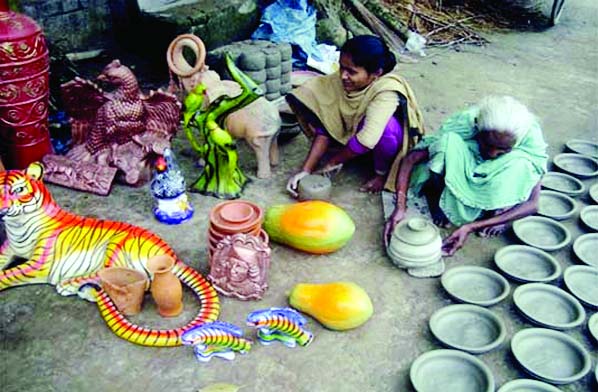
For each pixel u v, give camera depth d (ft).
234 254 7.14
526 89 13.53
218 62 11.86
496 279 7.79
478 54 15.37
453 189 8.31
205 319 6.95
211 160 9.00
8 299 7.29
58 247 7.39
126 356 6.65
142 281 7.00
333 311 6.92
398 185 8.79
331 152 10.19
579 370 6.66
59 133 10.38
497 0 18.49
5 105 8.84
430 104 12.51
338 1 14.76
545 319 7.25
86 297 7.30
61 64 11.30
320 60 13.46
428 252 7.78
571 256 8.38
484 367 6.54
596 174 10.02
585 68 14.88
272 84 11.85
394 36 15.40
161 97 9.14
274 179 9.71
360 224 8.84
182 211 8.63
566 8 19.01
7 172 7.29
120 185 9.40
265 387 6.38
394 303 7.50
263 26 13.41
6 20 8.51
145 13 13.09
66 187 9.25
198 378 6.44
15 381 6.33
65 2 13.12
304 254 8.18
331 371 6.59
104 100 9.11
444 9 17.71
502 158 8.14
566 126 11.95
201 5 13.21
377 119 8.77
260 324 6.56
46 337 6.83
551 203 9.31
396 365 6.70
